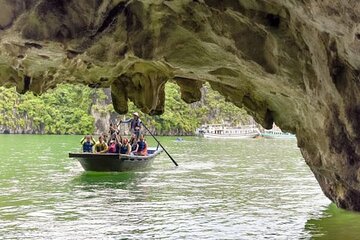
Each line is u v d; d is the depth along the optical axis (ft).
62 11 19.58
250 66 22.21
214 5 18.83
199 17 20.58
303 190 58.23
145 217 42.14
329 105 19.67
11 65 25.13
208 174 77.20
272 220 40.42
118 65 26.40
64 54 22.67
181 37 22.17
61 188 59.77
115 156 75.87
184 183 65.57
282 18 17.94
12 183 63.67
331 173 32.24
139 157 79.30
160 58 23.27
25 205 47.80
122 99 32.12
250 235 35.65
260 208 46.09
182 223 39.70
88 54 22.59
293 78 20.95
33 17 19.54
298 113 27.66
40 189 58.70
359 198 38.81
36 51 22.49
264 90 27.96
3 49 22.43
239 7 18.42
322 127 23.02
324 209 43.96
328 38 15.78
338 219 39.17
